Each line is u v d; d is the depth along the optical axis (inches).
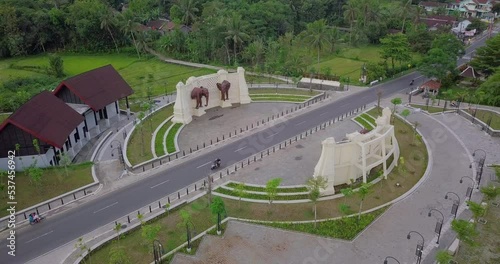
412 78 4087.1
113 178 2346.2
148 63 5049.2
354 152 2161.7
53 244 1813.5
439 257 1518.2
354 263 1662.2
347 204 2047.2
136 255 1728.6
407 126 2952.8
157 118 3193.9
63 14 5502.0
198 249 1761.8
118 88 3211.1
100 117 3097.9
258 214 1990.7
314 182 1953.7
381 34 5669.3
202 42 5022.1
